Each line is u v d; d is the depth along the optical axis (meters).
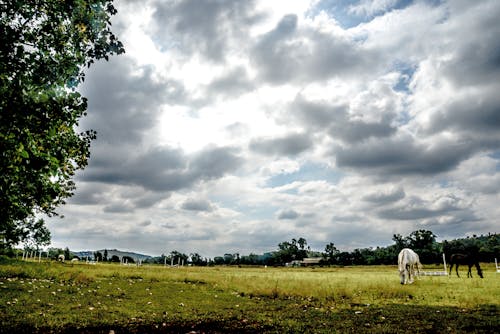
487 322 8.42
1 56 6.60
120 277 21.23
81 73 8.02
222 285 18.11
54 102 7.18
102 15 8.35
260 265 143.50
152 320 8.81
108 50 8.58
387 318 9.24
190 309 10.78
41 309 9.54
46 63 7.29
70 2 7.70
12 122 6.53
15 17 7.38
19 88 6.59
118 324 8.20
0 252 25.25
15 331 7.14
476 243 93.75
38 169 6.95
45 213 20.09
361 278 26.08
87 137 11.56
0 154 6.52
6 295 11.38
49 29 7.60
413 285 18.77
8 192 7.96
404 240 104.00
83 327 7.77
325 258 122.06
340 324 8.45
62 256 67.12
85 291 13.82
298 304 12.23
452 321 8.64
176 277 21.98
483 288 16.36
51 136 7.22
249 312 10.38
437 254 84.62
